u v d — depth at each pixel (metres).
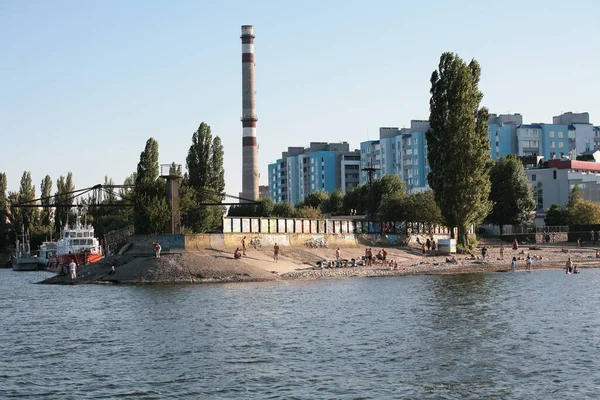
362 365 36.28
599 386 31.92
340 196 192.25
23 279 114.31
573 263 100.50
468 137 113.00
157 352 40.41
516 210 153.50
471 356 37.88
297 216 151.00
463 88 113.31
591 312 53.50
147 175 140.62
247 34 183.25
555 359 37.03
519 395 30.73
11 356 40.34
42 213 183.88
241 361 37.59
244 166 184.00
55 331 49.03
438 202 116.19
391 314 53.09
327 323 49.31
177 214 101.62
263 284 78.94
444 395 30.83
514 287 72.56
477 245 129.88
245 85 183.50
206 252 91.75
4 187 184.25
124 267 87.88
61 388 32.94
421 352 39.00
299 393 31.38
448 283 77.81
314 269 94.50
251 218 102.38
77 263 119.19
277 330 46.84
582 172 197.00
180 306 59.72
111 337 45.88
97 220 158.75
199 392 31.78
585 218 158.75
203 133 137.12
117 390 32.34
